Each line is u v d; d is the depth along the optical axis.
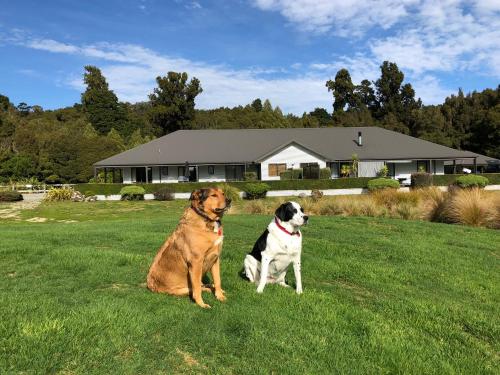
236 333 4.14
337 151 42.53
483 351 4.37
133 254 7.46
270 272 5.99
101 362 3.40
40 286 5.52
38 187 46.34
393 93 85.31
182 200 33.62
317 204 18.41
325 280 6.72
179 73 67.19
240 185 35.19
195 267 4.90
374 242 9.52
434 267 7.73
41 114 86.00
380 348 4.05
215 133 46.03
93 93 81.88
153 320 4.19
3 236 9.98
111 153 54.81
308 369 3.54
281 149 40.09
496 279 7.25
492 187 37.41
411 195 17.92
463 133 65.38
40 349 3.45
